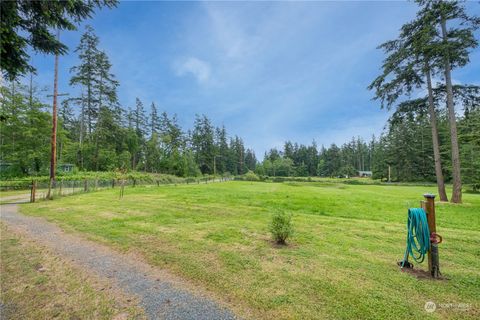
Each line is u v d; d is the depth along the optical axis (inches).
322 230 249.3
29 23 176.6
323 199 535.2
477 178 976.3
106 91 1273.4
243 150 3499.0
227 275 141.9
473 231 256.8
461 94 521.0
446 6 453.7
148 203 442.3
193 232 238.5
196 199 510.0
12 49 173.9
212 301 114.3
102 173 1187.9
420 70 522.9
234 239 215.3
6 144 935.7
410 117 586.9
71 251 186.1
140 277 140.9
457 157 496.4
